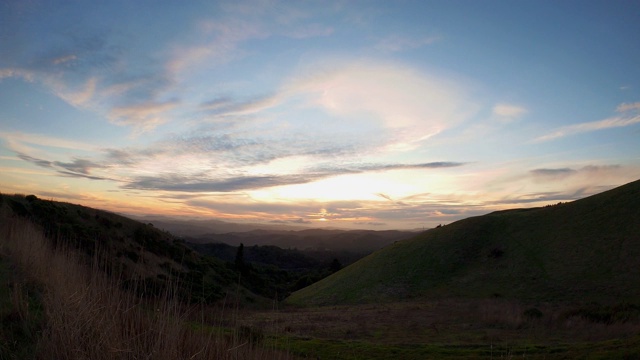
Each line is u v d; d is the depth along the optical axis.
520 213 72.19
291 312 40.59
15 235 9.13
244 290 43.25
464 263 60.12
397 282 58.84
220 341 5.25
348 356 17.84
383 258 68.69
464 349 18.94
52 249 7.98
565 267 50.19
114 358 4.26
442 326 28.91
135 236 36.78
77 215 33.47
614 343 16.42
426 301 49.09
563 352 16.22
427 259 63.50
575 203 66.19
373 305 49.38
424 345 20.33
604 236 53.06
